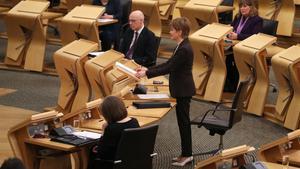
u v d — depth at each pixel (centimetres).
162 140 1916
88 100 1909
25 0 2728
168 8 3031
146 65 2189
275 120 2102
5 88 2448
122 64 1817
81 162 1465
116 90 1731
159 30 2878
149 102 1667
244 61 2150
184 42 1647
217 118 1738
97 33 2458
